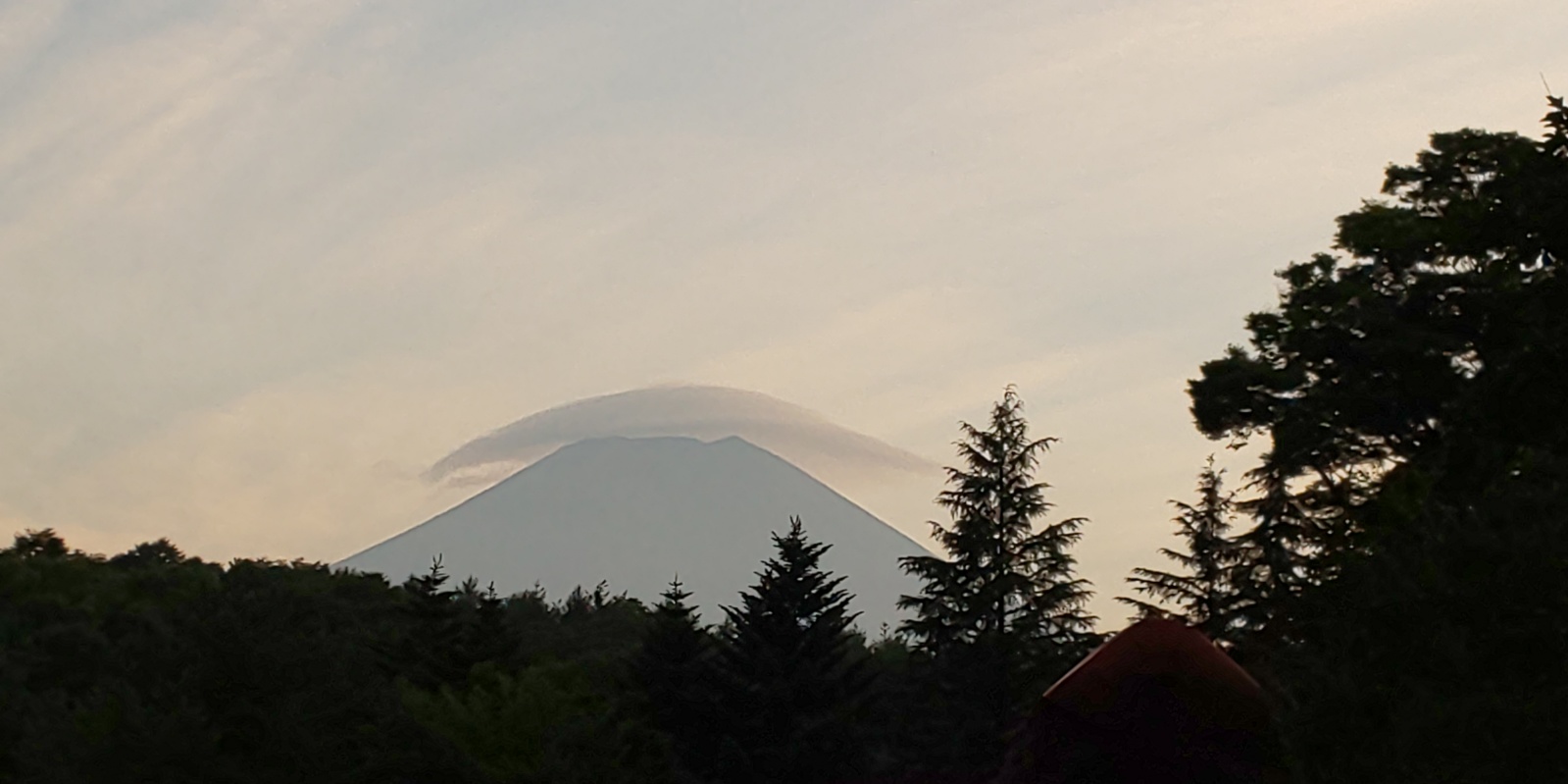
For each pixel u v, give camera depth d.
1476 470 27.62
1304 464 36.31
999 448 58.09
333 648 33.47
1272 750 12.51
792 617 56.56
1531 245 29.33
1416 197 35.44
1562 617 13.65
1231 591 49.09
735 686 54.12
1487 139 34.41
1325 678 14.05
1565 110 28.42
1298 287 37.31
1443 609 14.08
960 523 57.78
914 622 57.66
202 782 29.28
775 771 52.78
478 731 37.69
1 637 49.03
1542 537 14.20
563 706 39.84
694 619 56.81
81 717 29.97
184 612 35.72
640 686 54.38
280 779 30.58
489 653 59.28
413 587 63.88
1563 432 26.23
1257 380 36.88
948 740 51.84
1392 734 13.30
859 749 54.16
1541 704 12.80
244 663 31.00
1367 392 34.00
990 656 53.19
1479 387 28.61
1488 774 12.61
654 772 45.28
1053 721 12.08
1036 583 56.28
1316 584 34.16
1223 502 51.44
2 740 32.88
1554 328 27.16
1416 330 32.75
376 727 34.88
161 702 30.55
